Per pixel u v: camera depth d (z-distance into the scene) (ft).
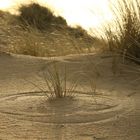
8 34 29.60
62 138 11.37
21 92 15.58
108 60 20.49
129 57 19.88
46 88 16.08
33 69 19.25
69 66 19.77
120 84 17.06
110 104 14.24
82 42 26.63
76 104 14.12
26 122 12.50
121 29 21.45
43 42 28.35
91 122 12.59
